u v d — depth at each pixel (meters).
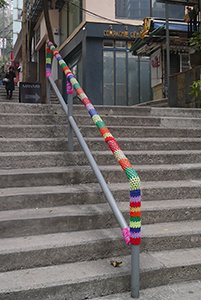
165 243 2.63
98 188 3.07
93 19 13.80
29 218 2.51
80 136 3.03
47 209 2.78
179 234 2.67
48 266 2.30
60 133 4.18
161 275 2.31
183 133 4.73
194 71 6.36
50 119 4.41
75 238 2.46
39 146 3.79
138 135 4.50
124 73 14.55
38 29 20.59
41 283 2.02
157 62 13.00
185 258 2.47
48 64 4.88
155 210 2.90
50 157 3.52
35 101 5.90
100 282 2.13
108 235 2.55
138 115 5.25
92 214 2.69
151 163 3.91
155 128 4.58
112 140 2.22
